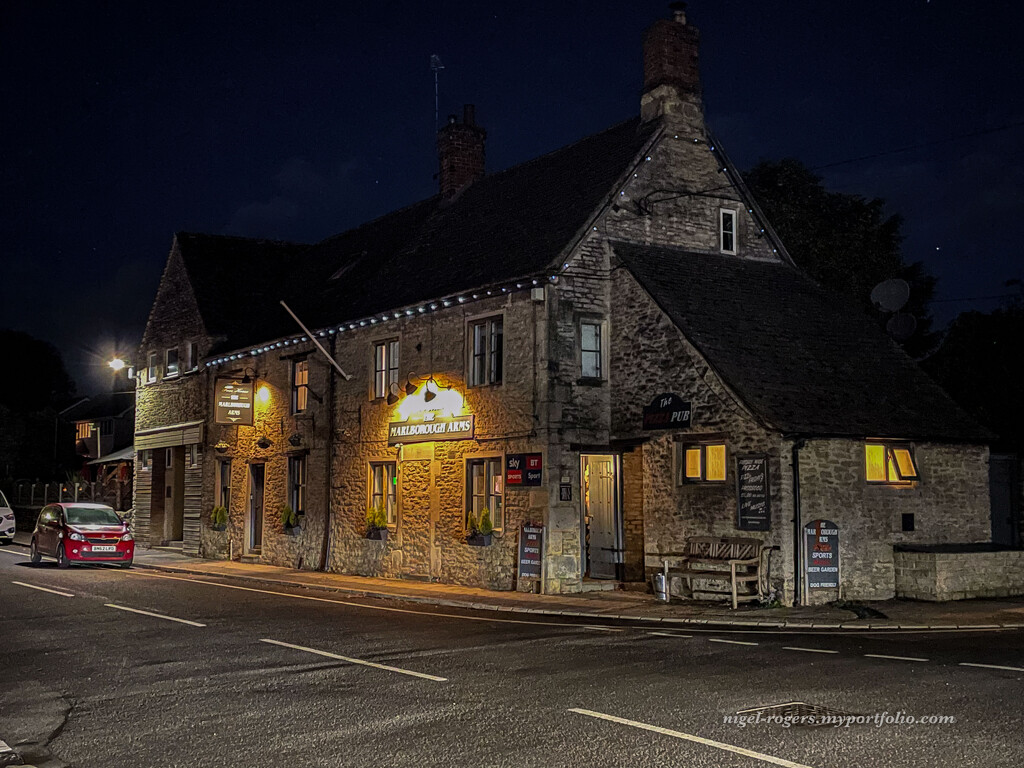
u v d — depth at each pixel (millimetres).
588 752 7430
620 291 20406
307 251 35938
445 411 21891
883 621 15055
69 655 12094
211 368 31562
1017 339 26797
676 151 22266
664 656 11656
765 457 17281
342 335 25562
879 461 18516
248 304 33031
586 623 15352
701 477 18578
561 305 19906
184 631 14055
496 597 18641
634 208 21344
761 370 18609
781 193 31141
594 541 20594
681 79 22594
